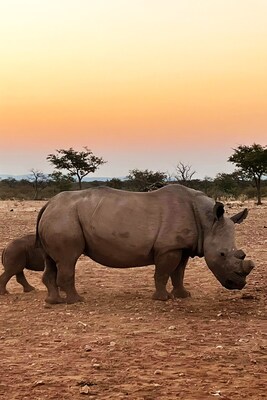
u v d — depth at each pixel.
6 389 5.94
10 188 82.81
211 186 71.50
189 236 10.10
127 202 10.26
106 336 8.02
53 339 7.94
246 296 10.65
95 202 10.33
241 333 8.16
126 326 8.59
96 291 11.54
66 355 7.14
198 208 10.25
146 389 5.89
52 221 10.30
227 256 9.81
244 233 21.52
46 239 10.33
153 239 10.11
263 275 13.16
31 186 84.75
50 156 73.25
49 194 74.69
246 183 73.31
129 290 11.65
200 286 12.01
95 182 79.31
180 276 10.73
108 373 6.42
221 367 6.60
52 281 10.53
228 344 7.58
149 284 12.36
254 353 7.16
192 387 5.94
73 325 8.68
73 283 10.40
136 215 10.16
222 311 9.62
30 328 8.61
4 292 11.48
